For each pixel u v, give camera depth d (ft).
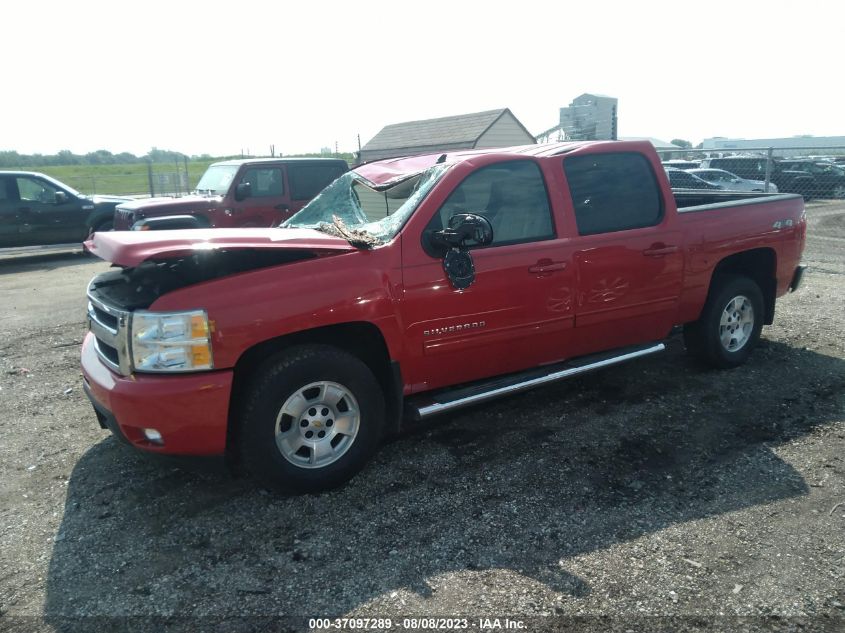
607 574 9.87
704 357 17.92
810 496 11.81
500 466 13.29
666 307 16.25
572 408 16.02
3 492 12.95
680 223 16.17
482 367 13.93
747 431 14.46
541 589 9.59
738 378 17.57
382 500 12.17
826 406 15.61
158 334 10.92
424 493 12.37
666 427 14.79
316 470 12.14
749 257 18.62
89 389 12.53
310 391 12.15
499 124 96.12
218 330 11.04
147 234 12.21
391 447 14.29
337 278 11.94
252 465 11.71
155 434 11.07
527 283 13.79
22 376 19.93
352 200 15.80
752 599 9.24
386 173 15.64
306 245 12.01
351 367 12.20
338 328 12.37
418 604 9.36
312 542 10.95
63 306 30.19
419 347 12.87
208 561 10.53
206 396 11.02
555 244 14.19
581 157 15.05
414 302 12.63
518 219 14.03
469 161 13.66
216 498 12.44
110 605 9.57
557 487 12.42
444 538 10.93
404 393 13.11
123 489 12.92
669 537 10.73
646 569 9.95
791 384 17.03
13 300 32.14
